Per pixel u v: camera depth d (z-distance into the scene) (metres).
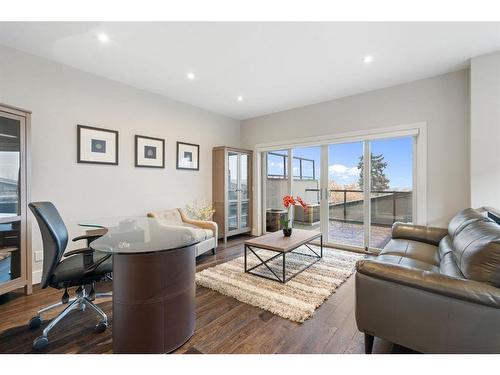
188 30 2.18
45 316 1.99
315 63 2.81
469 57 2.66
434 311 1.26
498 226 1.59
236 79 3.26
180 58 2.69
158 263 1.49
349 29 2.18
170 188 3.99
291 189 4.68
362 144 3.85
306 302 2.15
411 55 2.62
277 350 1.57
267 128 4.90
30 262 2.38
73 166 2.90
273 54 2.60
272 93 3.75
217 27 2.15
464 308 1.20
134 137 3.51
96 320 1.92
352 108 3.83
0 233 2.33
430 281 1.28
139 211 3.56
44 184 2.68
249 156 5.11
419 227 2.79
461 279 1.26
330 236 4.20
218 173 4.62
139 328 1.47
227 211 4.57
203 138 4.55
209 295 2.35
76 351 1.56
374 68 2.93
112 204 3.26
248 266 3.11
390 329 1.39
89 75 3.04
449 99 3.05
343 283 2.60
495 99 2.54
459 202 3.00
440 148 3.12
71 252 2.02
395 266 1.42
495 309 1.14
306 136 4.36
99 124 3.13
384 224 3.67
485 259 1.26
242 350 1.57
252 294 2.31
